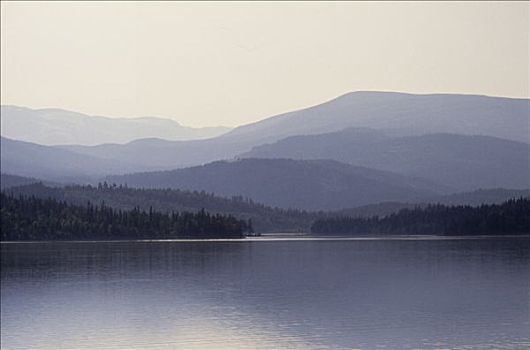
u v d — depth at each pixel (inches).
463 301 6176.2
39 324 6314.0
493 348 4881.9
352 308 6471.5
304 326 5787.4
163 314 6648.6
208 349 5295.3
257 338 5536.4
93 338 5698.8
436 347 4990.2
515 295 6171.3
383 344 5128.0
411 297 6712.6
